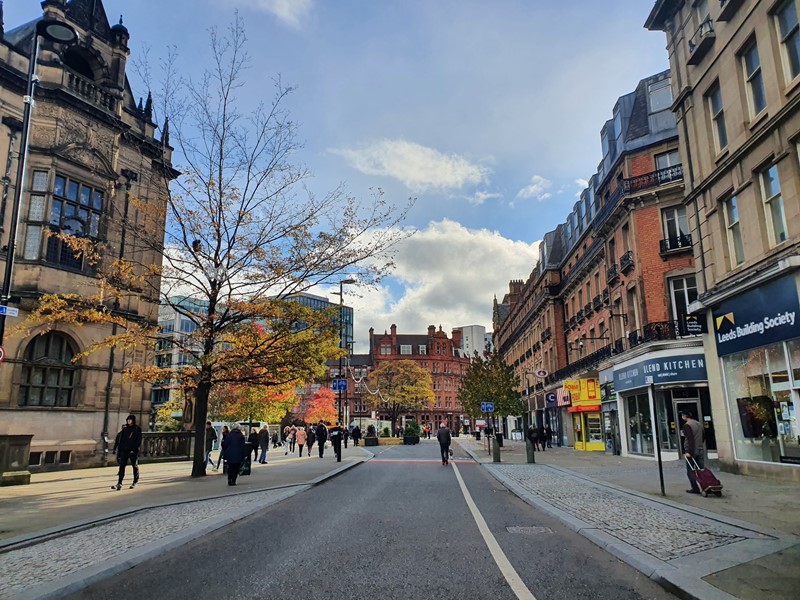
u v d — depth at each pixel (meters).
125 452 13.05
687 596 4.82
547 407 42.66
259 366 16.52
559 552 6.68
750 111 14.00
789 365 12.59
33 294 17.36
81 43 20.59
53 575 5.58
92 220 19.84
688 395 21.31
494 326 80.69
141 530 7.89
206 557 6.53
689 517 8.48
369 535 7.79
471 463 23.39
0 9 18.23
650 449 22.83
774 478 13.13
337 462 22.73
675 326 21.97
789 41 12.51
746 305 13.98
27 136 12.60
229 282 16.28
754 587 4.90
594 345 31.56
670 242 22.94
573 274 35.09
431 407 99.81
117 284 16.28
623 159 25.48
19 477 13.82
